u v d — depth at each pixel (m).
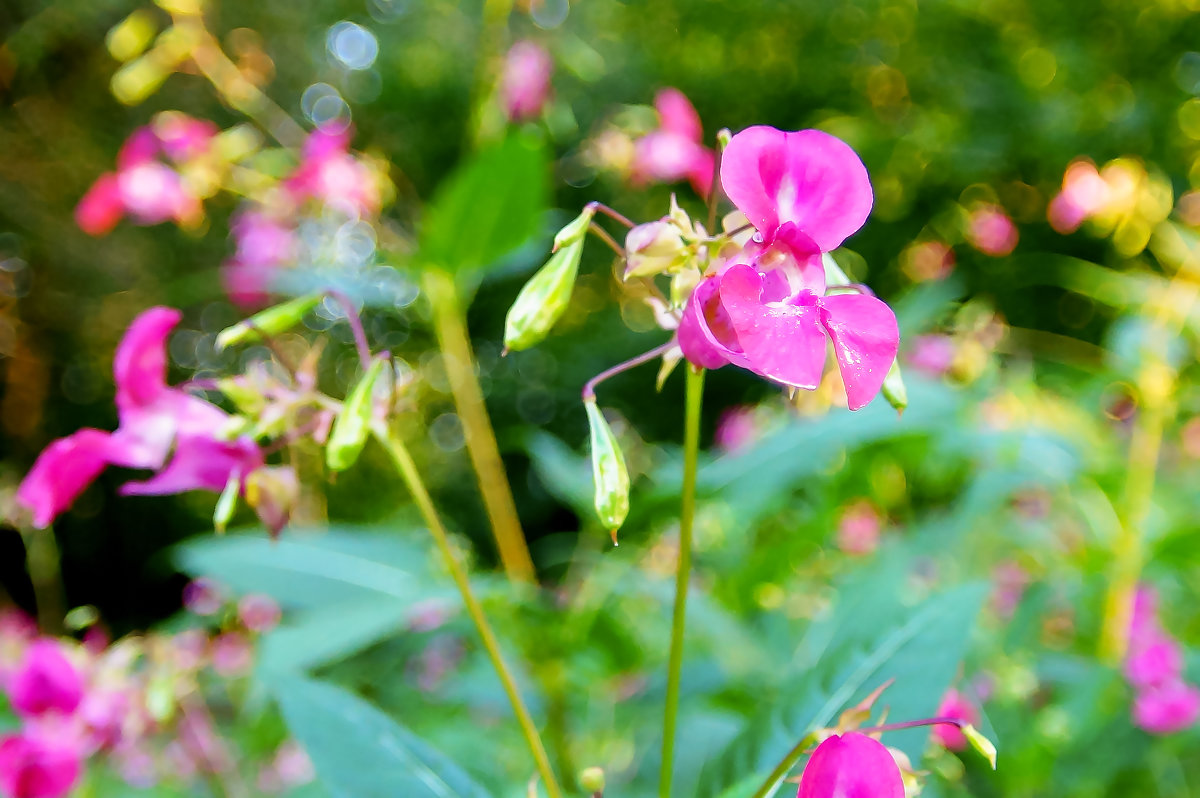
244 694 0.58
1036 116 1.88
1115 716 0.38
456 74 1.99
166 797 0.55
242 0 1.83
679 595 0.26
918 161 2.00
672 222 0.25
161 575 1.96
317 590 0.39
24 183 1.74
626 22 2.36
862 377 0.23
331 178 0.51
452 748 0.49
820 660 0.29
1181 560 0.44
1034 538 0.53
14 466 1.76
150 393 0.29
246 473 0.29
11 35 1.69
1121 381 0.53
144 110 1.74
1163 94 1.91
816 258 0.24
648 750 0.38
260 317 0.28
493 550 1.81
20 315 1.73
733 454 0.47
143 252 1.80
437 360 1.59
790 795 0.27
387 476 1.67
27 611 1.74
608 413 1.40
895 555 0.46
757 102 2.29
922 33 2.17
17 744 0.36
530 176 0.37
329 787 0.28
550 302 0.25
